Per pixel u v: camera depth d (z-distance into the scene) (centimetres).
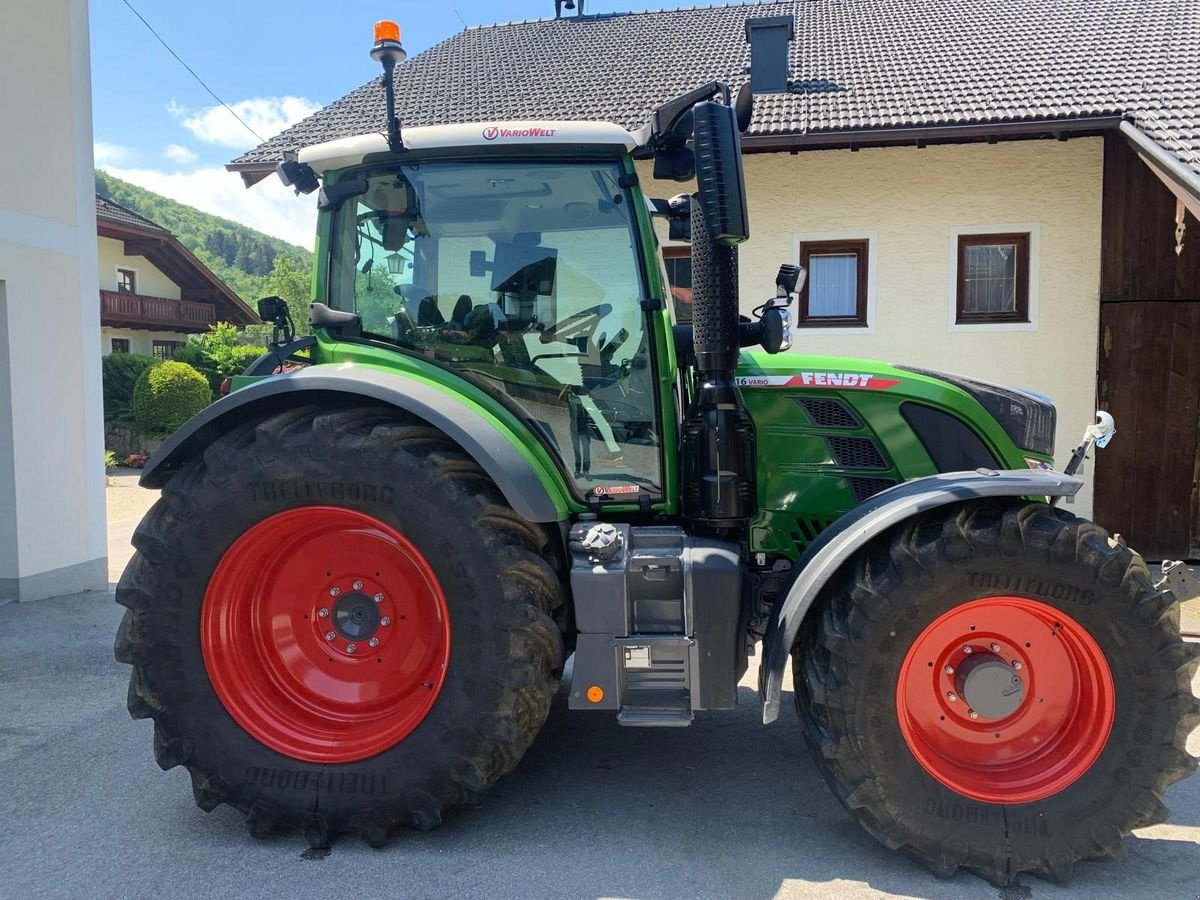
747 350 345
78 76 601
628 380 300
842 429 317
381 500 262
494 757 262
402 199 301
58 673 434
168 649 272
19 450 556
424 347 304
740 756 340
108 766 328
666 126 280
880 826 251
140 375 1823
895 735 250
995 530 248
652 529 287
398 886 246
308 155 300
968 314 792
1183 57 839
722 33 1141
